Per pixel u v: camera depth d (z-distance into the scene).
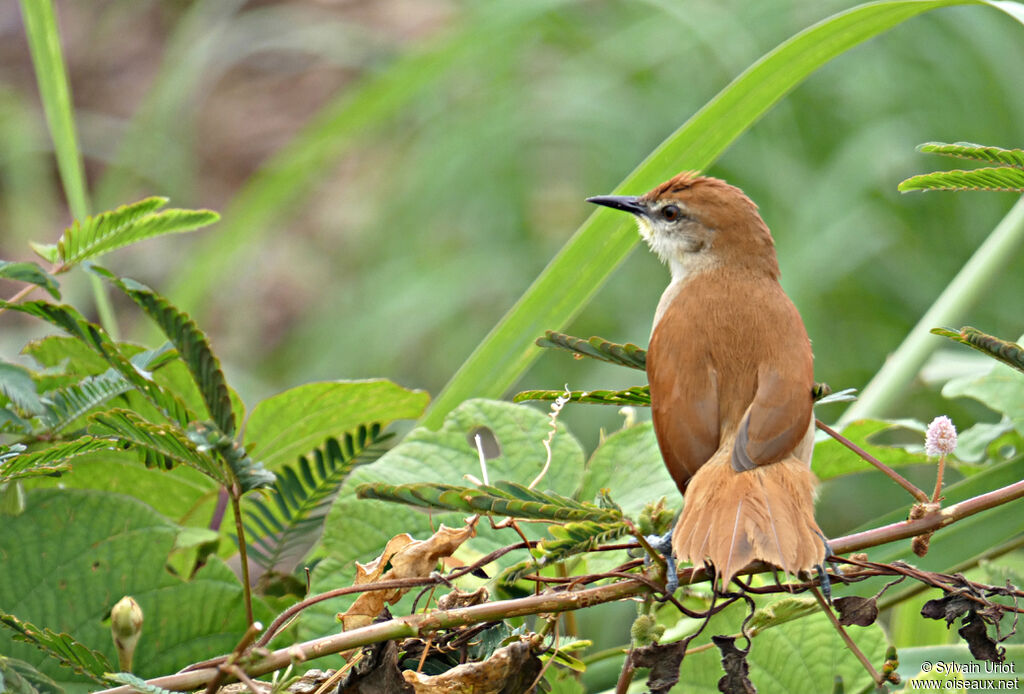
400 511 6.73
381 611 5.36
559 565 6.41
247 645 4.37
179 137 18.94
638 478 7.19
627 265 16.31
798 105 16.14
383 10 22.72
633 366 6.72
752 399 6.35
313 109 22.03
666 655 4.73
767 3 16.36
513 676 5.07
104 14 23.66
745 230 7.67
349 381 7.43
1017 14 7.49
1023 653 6.36
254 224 14.46
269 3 22.94
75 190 8.45
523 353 8.75
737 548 5.20
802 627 6.56
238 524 5.27
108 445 5.35
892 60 15.95
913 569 5.13
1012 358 5.35
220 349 18.34
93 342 5.32
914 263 15.13
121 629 4.93
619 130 16.95
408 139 18.98
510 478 7.11
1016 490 5.22
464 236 17.34
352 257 18.53
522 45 17.95
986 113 15.50
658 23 17.34
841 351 14.78
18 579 6.08
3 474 5.21
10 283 17.95
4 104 20.50
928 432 5.25
